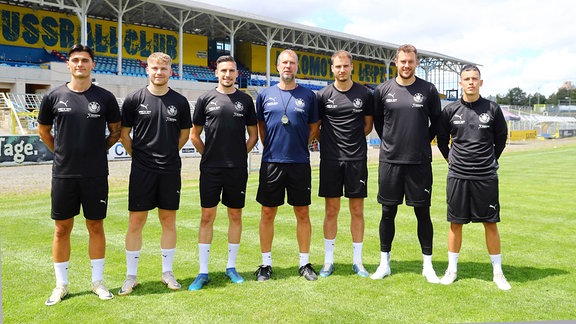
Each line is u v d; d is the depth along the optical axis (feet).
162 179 13.16
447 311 11.48
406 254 16.99
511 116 137.49
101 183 12.59
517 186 36.47
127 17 107.34
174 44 117.39
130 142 13.51
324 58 150.00
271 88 14.49
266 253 14.35
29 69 79.87
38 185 34.63
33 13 94.38
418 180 13.99
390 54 150.82
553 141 132.16
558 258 16.39
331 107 14.35
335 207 14.73
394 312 11.43
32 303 12.07
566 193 32.60
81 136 12.17
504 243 18.60
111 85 88.12
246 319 11.02
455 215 13.75
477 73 13.33
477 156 13.47
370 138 98.94
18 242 18.34
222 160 13.76
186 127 13.74
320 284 13.52
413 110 13.80
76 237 19.31
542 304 11.95
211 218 13.91
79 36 101.24
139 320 11.00
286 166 14.02
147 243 18.33
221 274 14.60
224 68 13.73
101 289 12.58
